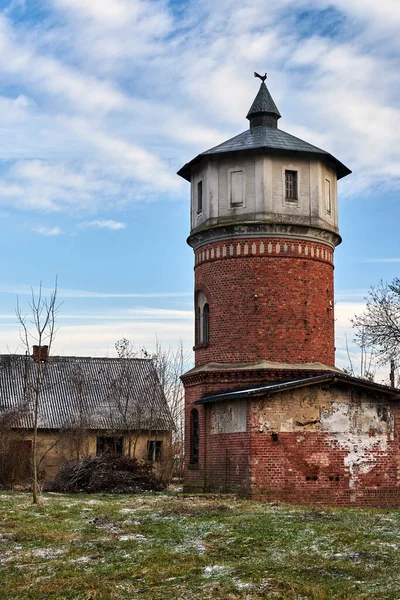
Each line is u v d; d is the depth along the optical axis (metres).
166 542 18.89
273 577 15.13
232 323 32.28
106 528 21.05
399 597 13.45
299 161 33.19
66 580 15.64
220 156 33.28
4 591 15.14
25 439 48.78
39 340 30.45
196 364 33.91
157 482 34.81
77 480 33.66
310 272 32.75
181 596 14.30
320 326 32.72
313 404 28.41
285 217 32.59
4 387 52.75
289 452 27.95
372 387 28.64
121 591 14.83
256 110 35.38
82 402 52.91
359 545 17.30
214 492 30.28
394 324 45.66
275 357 31.75
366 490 28.44
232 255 32.66
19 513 24.38
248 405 28.08
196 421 32.81
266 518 21.34
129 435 49.12
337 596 13.64
